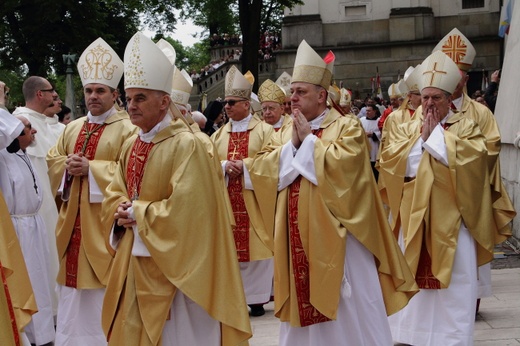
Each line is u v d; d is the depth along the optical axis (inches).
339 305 181.3
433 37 1079.0
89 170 221.9
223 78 1147.3
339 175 177.0
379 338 183.9
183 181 158.6
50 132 279.4
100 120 235.9
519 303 264.5
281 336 189.9
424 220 213.6
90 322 222.7
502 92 399.9
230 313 162.1
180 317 164.1
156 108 163.6
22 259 201.5
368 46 1084.5
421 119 229.0
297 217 182.7
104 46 234.2
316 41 1091.3
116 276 163.9
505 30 569.9
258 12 814.5
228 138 300.5
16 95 1438.2
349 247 182.5
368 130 534.9
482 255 219.5
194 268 158.1
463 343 206.8
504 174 391.5
